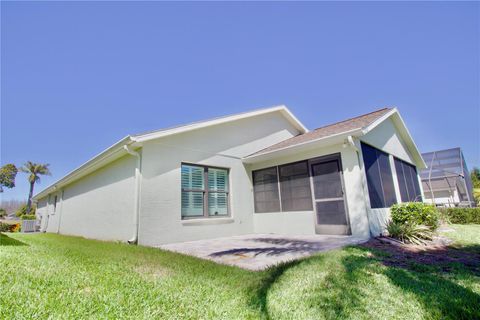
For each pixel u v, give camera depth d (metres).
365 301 2.55
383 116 8.43
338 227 7.01
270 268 3.65
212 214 8.17
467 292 2.77
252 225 9.20
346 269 3.52
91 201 9.45
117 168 7.85
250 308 2.38
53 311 2.15
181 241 7.04
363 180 6.80
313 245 5.60
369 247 5.09
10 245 5.68
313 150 7.89
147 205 6.58
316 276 3.23
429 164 20.16
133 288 2.77
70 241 7.31
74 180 11.46
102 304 2.33
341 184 7.09
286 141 10.88
